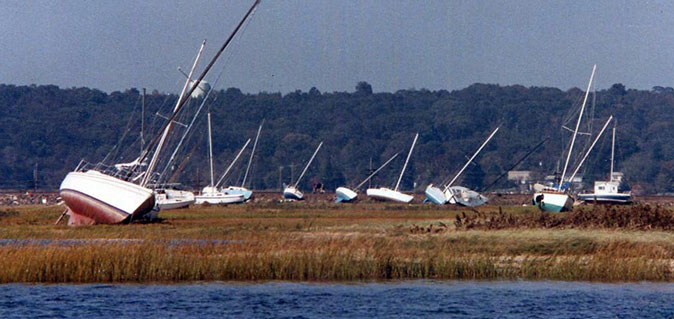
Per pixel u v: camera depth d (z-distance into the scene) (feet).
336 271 574.15
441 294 533.14
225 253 593.83
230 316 479.41
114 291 531.50
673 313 488.44
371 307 500.33
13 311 481.46
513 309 497.87
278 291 538.06
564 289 551.59
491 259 608.60
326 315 483.10
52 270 552.82
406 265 587.27
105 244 613.52
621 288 555.28
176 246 617.62
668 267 599.98
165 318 473.26
